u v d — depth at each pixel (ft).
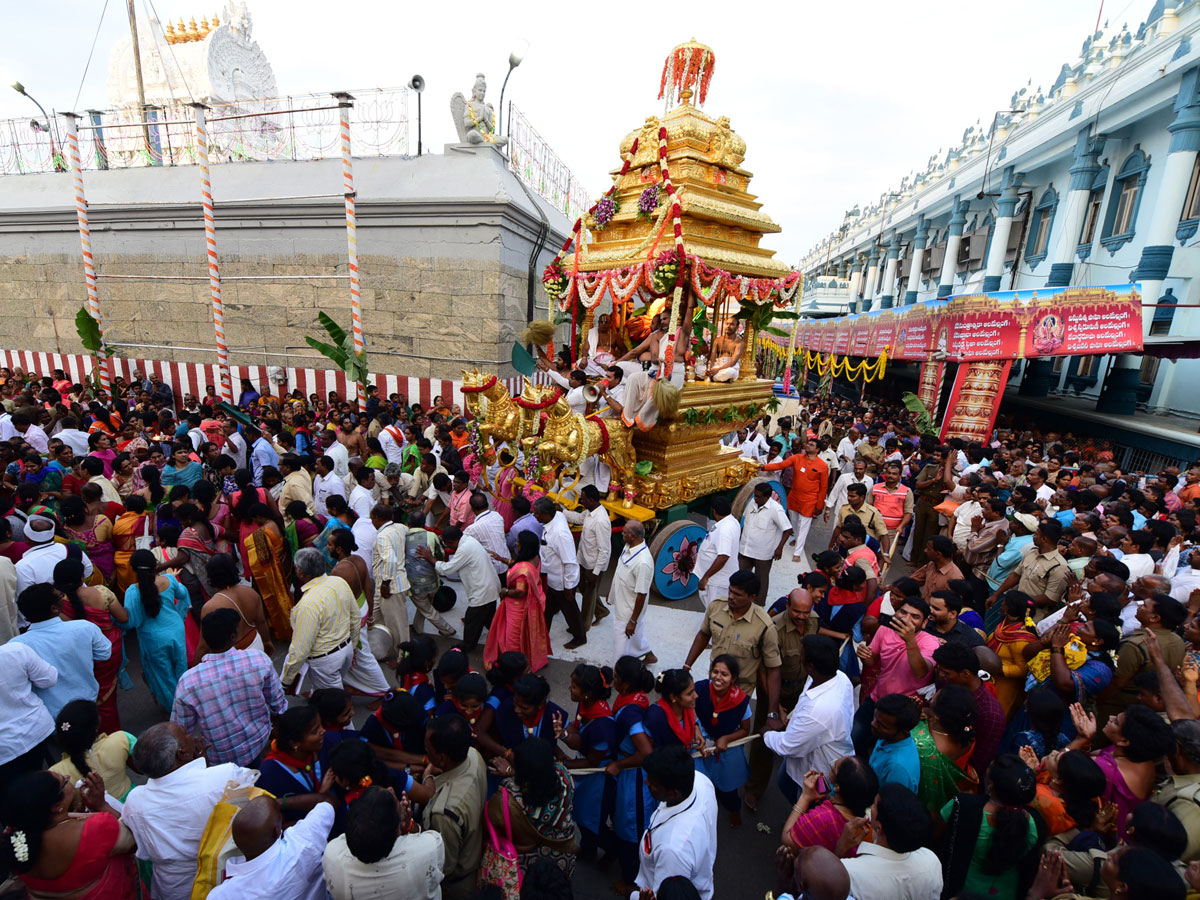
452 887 9.61
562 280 28.58
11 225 51.60
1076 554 18.21
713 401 26.30
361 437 29.68
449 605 22.33
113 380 46.21
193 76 64.64
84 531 18.15
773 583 26.71
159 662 15.46
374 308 44.34
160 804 9.02
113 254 49.55
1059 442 43.88
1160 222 44.06
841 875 6.99
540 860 7.83
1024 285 64.95
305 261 45.27
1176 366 46.52
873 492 25.77
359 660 16.53
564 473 22.97
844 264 140.87
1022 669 14.69
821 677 11.98
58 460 23.77
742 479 30.30
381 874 7.97
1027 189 65.21
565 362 28.48
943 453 31.76
